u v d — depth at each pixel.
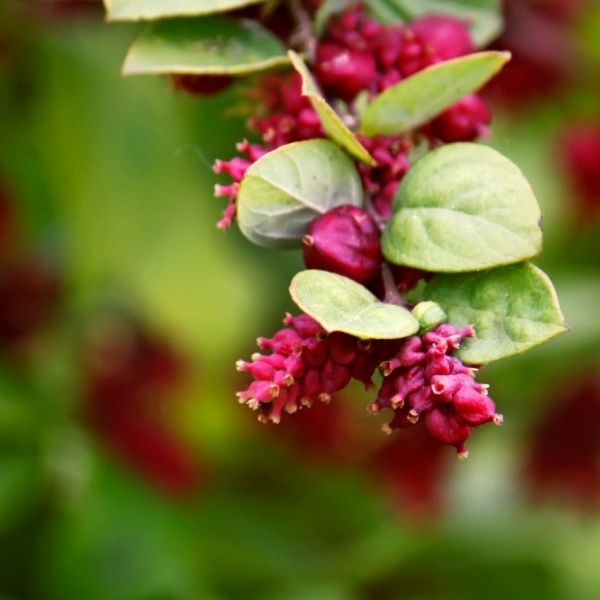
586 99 0.48
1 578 0.47
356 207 0.31
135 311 0.48
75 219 0.47
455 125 0.33
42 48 0.47
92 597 0.46
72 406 0.47
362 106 0.34
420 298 0.31
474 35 0.36
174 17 0.33
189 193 0.48
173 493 0.48
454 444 0.30
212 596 0.46
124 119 0.47
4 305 0.46
